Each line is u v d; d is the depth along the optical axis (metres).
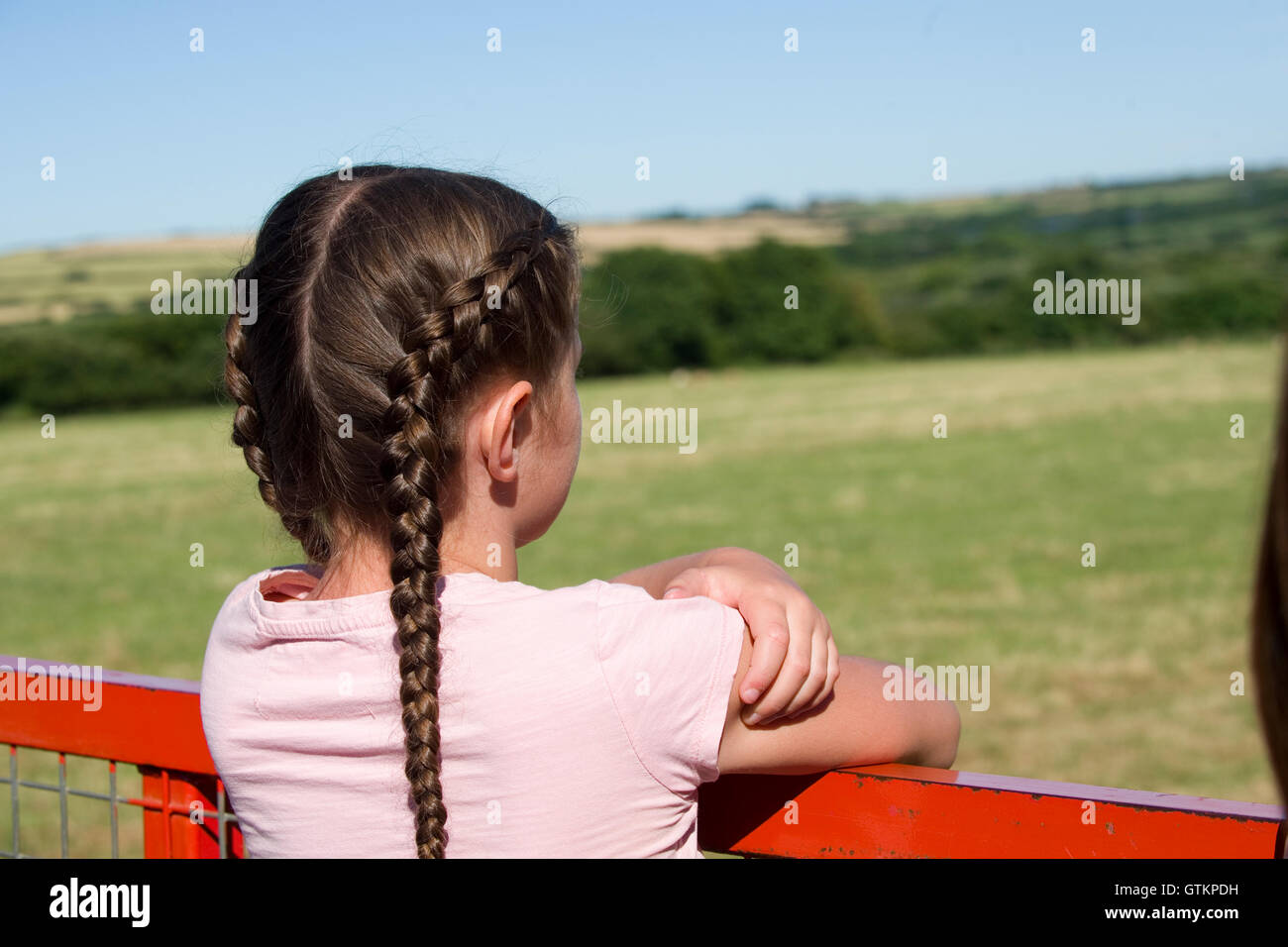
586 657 0.89
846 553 9.94
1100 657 6.18
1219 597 7.52
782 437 20.86
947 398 26.83
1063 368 33.94
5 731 1.40
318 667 0.98
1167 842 0.86
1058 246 57.03
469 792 0.90
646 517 12.88
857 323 46.31
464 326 0.92
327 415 0.96
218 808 1.30
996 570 8.84
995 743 4.84
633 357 44.78
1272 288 44.19
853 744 0.98
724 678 0.89
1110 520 11.04
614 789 0.89
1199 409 21.25
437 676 0.89
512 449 0.97
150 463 21.25
